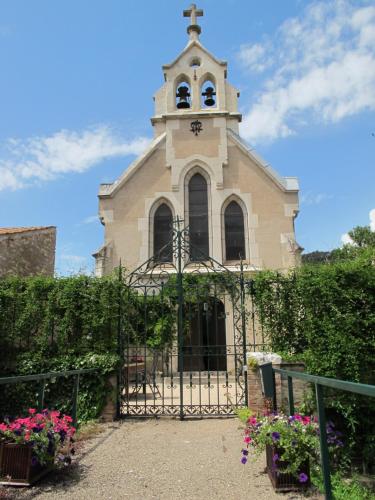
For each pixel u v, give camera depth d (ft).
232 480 18.54
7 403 32.14
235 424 28.58
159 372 50.57
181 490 17.43
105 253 57.57
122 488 17.61
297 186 58.95
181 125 61.93
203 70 65.31
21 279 34.76
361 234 117.39
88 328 32.68
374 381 27.17
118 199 60.03
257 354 29.73
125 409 34.42
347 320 27.63
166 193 59.98
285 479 17.35
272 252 57.11
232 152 60.80
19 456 17.81
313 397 27.50
